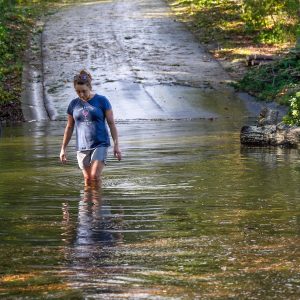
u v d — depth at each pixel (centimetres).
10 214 804
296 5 3584
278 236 682
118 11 4194
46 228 730
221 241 667
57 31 3616
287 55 2888
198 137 1683
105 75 2856
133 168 1166
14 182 1038
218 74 2928
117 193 937
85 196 918
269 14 3647
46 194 936
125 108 2394
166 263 598
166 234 698
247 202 856
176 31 3659
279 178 1034
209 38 3519
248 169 1134
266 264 591
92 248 648
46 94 2642
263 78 2700
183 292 525
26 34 3509
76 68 2972
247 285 539
